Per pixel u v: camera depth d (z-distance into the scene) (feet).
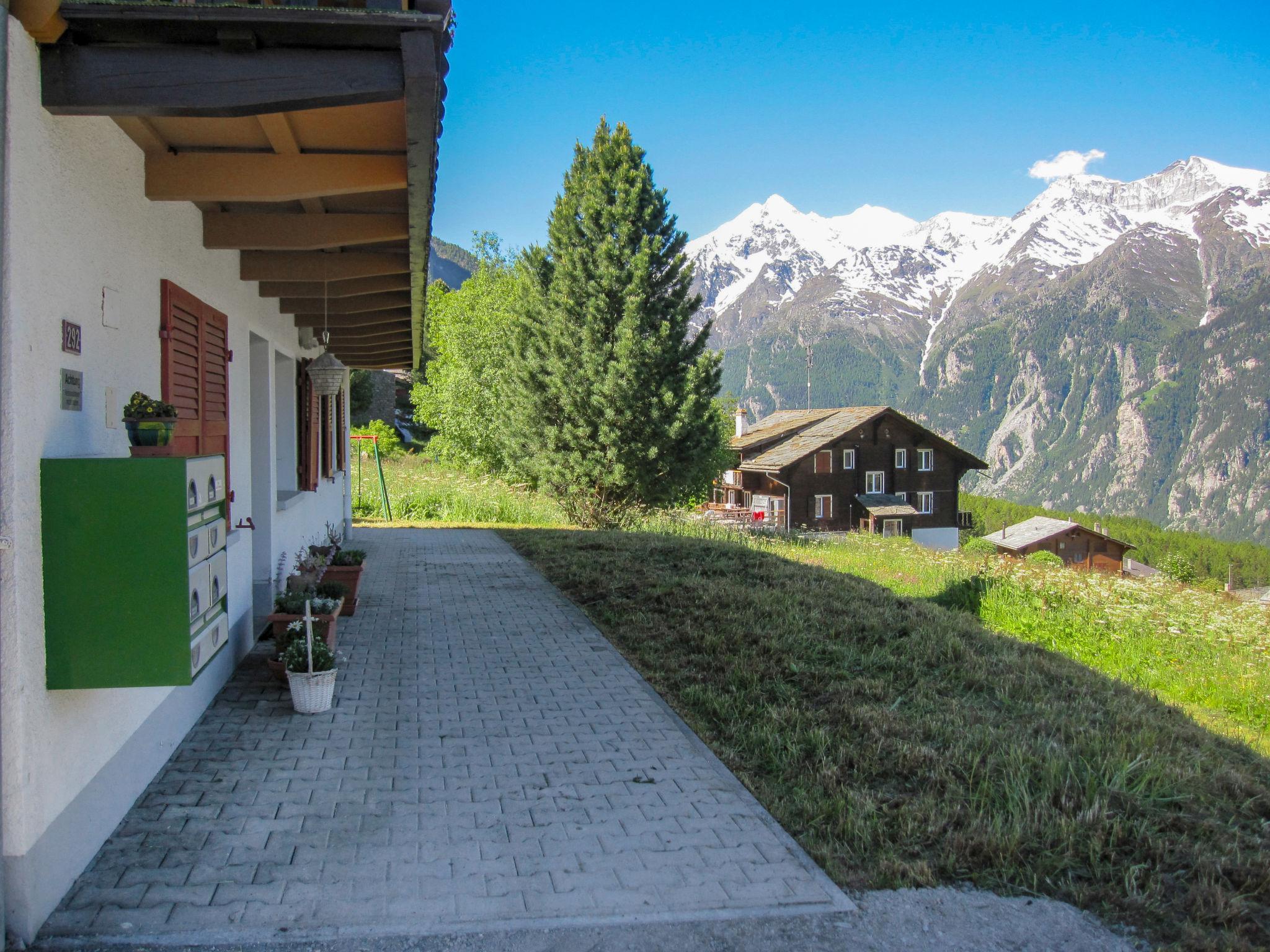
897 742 17.79
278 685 20.70
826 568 45.96
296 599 22.04
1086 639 36.65
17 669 10.00
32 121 10.46
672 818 14.43
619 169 84.69
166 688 15.88
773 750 17.58
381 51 11.11
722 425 103.45
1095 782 15.76
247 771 15.51
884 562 59.98
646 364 82.48
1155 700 24.08
